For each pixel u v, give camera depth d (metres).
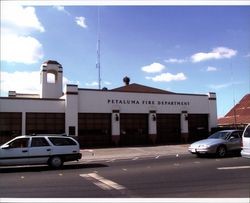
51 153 17.41
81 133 32.69
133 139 34.69
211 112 38.47
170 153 25.94
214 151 20.20
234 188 10.66
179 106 36.91
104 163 19.38
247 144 15.96
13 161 16.88
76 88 32.56
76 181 12.86
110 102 33.91
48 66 37.41
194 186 11.16
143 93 35.34
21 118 30.77
